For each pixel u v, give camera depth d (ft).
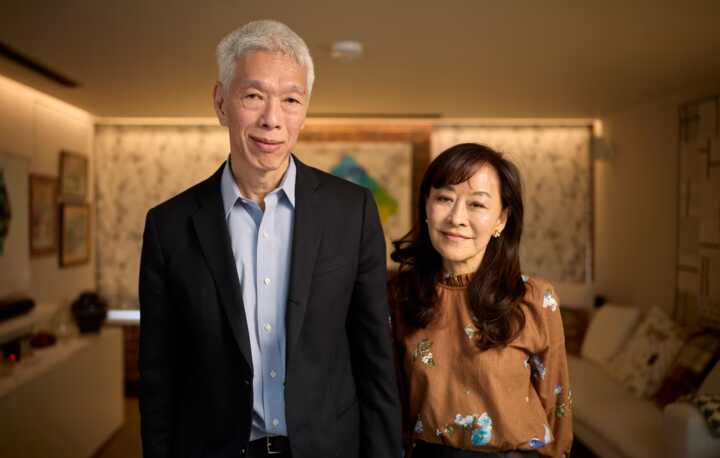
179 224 4.42
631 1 8.05
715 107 12.61
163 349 4.59
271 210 4.38
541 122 19.08
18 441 9.81
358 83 13.29
